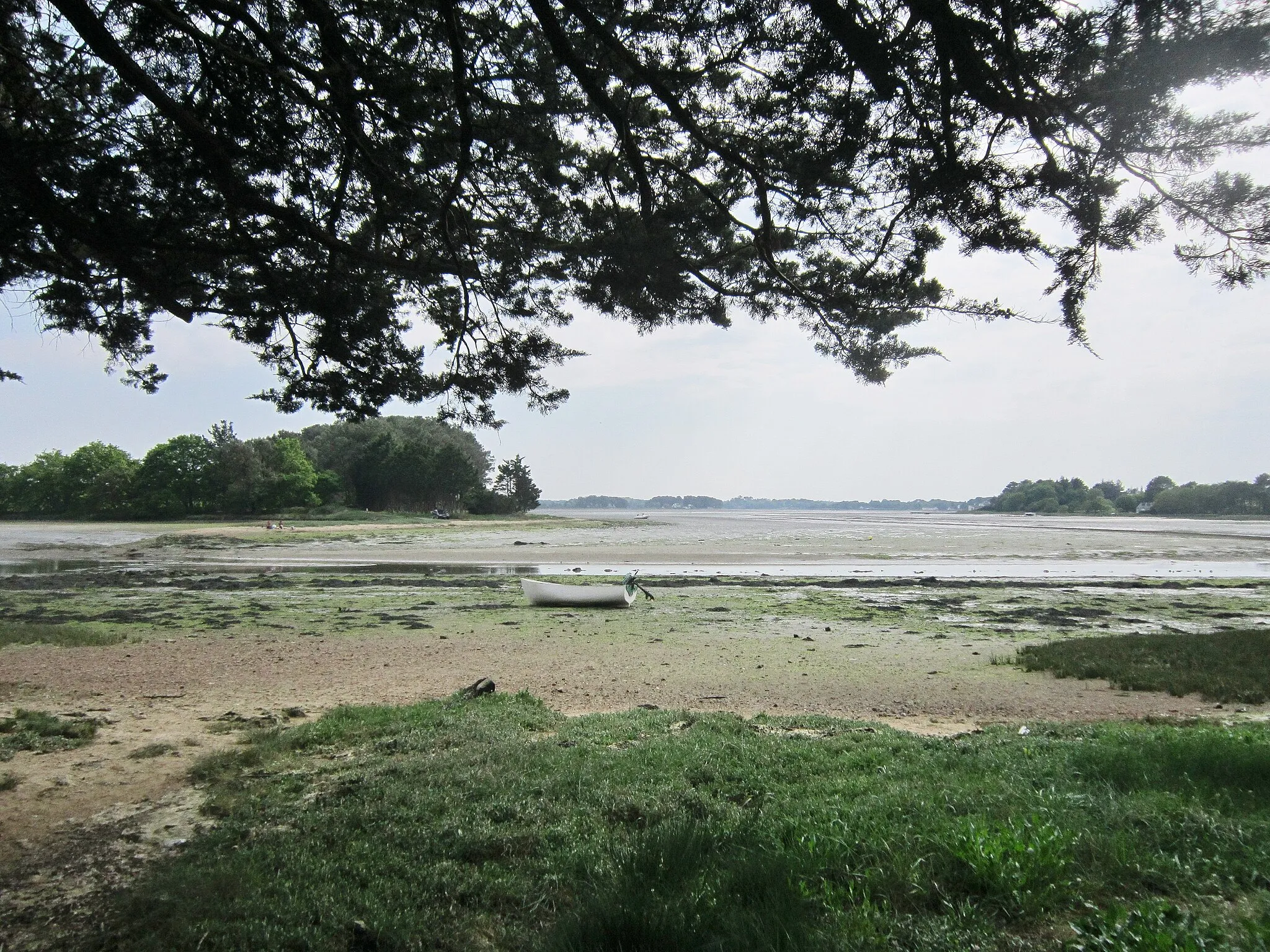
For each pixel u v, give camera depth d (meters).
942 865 4.34
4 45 6.02
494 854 4.91
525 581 23.39
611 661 14.29
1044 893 3.97
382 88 6.38
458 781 6.16
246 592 26.70
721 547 53.34
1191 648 13.89
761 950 3.59
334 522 89.19
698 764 6.53
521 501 135.38
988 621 20.28
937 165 5.57
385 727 8.35
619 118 6.17
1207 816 4.86
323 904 4.28
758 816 5.22
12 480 102.56
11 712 9.67
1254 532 81.75
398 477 112.81
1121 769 6.00
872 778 6.14
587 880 4.43
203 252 6.68
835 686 12.05
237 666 13.68
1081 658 13.48
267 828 5.45
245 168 6.70
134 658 14.34
